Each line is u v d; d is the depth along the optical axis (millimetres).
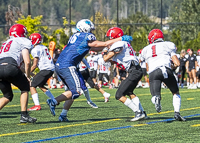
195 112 20219
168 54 16578
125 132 14055
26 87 15734
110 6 72625
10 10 69812
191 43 66312
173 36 67188
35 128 15102
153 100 15758
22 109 16109
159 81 16297
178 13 79125
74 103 26375
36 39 21859
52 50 41250
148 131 14227
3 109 22625
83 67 25031
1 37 60625
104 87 47312
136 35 62875
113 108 22938
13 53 15031
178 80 46781
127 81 16594
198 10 79500
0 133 13953
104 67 45000
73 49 15500
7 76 14766
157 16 75938
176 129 14641
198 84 46406
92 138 12906
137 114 16953
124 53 16469
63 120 17188
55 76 44781
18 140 12578
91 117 18641
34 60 21656
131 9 74875
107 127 15297
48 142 12242
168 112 20562
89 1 71375
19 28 15734
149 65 16578
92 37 15656
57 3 70125
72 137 13102
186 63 44156
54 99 15195
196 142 12188
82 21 16031
